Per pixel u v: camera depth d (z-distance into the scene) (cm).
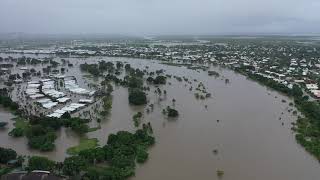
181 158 19812
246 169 18612
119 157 18762
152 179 17400
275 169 18638
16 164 18100
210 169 18562
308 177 17788
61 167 17775
